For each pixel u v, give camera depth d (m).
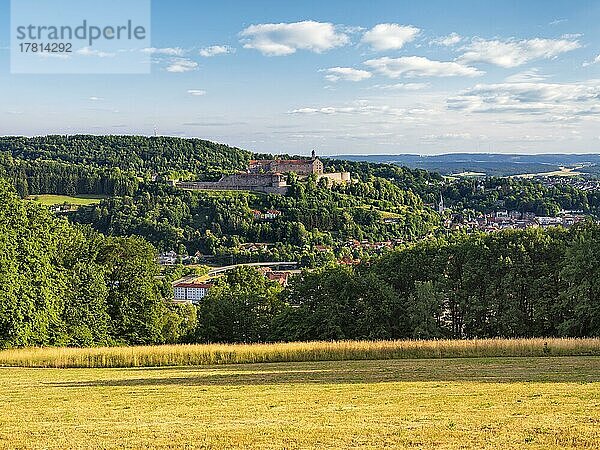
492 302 57.59
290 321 59.50
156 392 23.75
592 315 50.19
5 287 43.50
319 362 36.59
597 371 27.27
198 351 38.81
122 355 37.94
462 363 32.97
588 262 51.16
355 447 13.51
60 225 57.03
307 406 19.23
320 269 62.59
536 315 56.50
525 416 16.42
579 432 14.36
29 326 44.88
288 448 13.55
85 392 24.27
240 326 63.09
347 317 57.44
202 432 15.38
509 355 37.91
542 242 60.41
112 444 14.34
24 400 22.25
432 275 62.06
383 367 31.89
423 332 54.91
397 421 16.22
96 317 53.84
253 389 23.94
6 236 44.53
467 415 16.81
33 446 14.30
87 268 54.53
